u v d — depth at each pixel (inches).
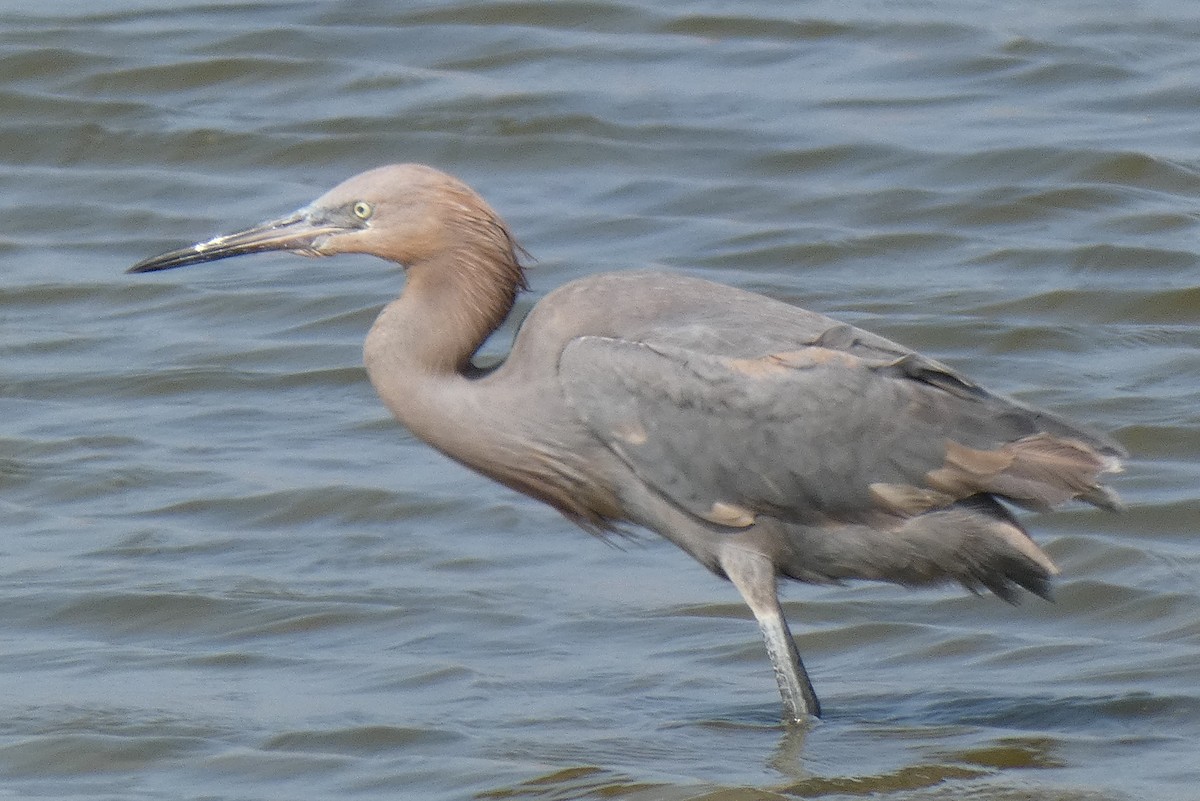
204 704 438.6
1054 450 403.9
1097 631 476.4
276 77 896.3
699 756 405.7
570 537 542.3
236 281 740.7
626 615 491.5
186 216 794.8
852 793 384.8
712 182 802.8
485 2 956.6
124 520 555.5
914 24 938.1
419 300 426.6
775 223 771.4
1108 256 719.1
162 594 498.3
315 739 417.1
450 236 423.5
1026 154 802.8
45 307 728.3
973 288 706.8
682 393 406.6
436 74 896.3
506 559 528.7
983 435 404.5
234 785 398.3
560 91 874.1
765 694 442.6
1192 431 585.3
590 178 812.6
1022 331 665.0
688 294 420.8
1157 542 521.7
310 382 658.2
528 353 420.5
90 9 968.3
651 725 424.2
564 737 416.8
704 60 911.0
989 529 409.1
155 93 890.7
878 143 822.5
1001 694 439.5
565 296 422.3
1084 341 661.9
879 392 404.8
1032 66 893.8
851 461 405.4
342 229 426.0
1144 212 760.3
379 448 605.0
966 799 379.9
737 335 410.3
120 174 828.0
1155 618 478.9
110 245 777.6
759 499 410.6
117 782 401.4
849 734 416.8
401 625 485.1
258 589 506.9
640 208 788.0
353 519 557.3
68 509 565.0
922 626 481.7
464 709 435.2
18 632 485.7
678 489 412.5
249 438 614.9
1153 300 681.6
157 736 420.2
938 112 855.1
